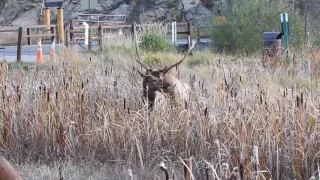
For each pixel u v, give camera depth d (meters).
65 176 17.33
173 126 18.25
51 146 19.16
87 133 18.84
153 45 49.44
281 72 31.05
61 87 20.95
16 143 19.44
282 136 16.77
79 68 26.52
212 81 25.67
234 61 40.31
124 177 17.14
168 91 20.17
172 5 93.00
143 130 18.27
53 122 19.31
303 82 28.69
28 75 25.67
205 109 17.69
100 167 18.11
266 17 52.72
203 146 17.20
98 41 54.06
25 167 18.19
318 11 66.56
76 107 19.56
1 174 8.19
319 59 33.97
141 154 17.84
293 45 48.16
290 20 51.28
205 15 86.62
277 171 15.99
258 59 38.47
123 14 94.25
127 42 49.53
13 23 98.31
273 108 17.78
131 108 19.92
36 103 19.97
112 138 18.50
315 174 15.69
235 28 53.09
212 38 55.44
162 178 16.77
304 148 16.38
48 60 39.59
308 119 17.09
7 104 19.89
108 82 22.80
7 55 49.66
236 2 54.75
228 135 17.27
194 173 16.48
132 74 26.27
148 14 93.31
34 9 98.44
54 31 50.56
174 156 17.84
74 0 95.38
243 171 14.18
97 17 90.62
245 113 17.81
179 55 44.41
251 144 16.50
